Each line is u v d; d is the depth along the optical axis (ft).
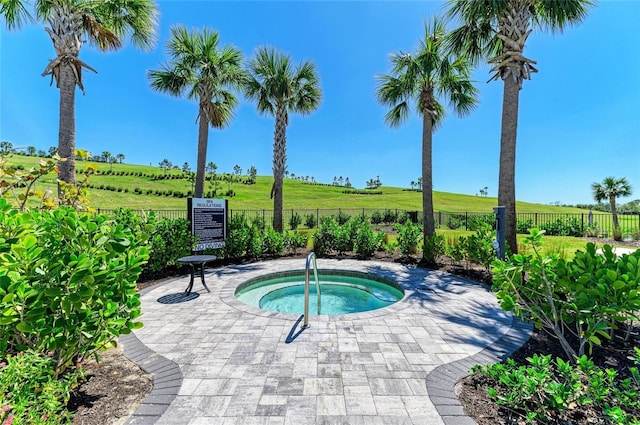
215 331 10.29
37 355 4.87
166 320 11.34
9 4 17.38
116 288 6.07
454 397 6.51
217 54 26.27
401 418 5.84
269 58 29.22
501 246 16.69
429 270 20.36
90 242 5.90
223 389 6.84
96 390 6.71
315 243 27.20
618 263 7.79
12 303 4.58
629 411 5.60
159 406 6.18
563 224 43.93
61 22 17.98
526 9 18.16
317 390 6.82
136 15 20.84
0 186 10.64
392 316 11.79
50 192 12.20
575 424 5.33
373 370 7.70
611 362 7.82
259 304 15.72
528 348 8.98
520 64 18.20
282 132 31.55
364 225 26.99
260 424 5.69
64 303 5.05
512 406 5.76
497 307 12.90
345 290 18.48
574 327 10.45
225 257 23.61
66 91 18.21
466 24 20.12
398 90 27.50
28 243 4.84
